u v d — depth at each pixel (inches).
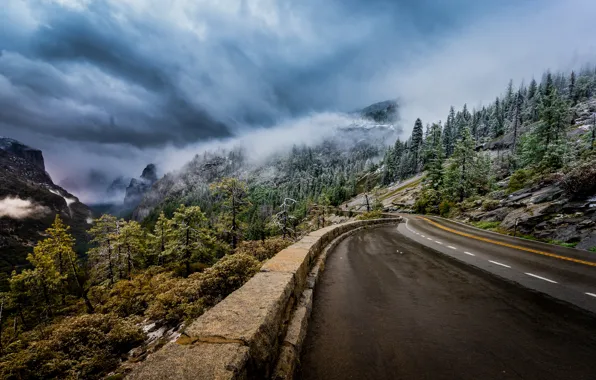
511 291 245.4
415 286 263.9
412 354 139.3
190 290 464.1
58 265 1617.9
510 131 3929.6
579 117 3435.0
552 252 470.3
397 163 5044.3
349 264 373.1
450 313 193.9
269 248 729.0
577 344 147.6
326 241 512.7
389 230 1007.0
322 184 7593.5
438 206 2222.0
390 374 122.9
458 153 2098.9
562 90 5378.9
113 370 327.9
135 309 665.6
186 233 1540.4
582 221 588.4
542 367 126.9
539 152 2033.7
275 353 109.9
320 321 182.7
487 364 129.6
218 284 442.3
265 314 104.0
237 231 1616.6
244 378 76.2
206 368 69.1
